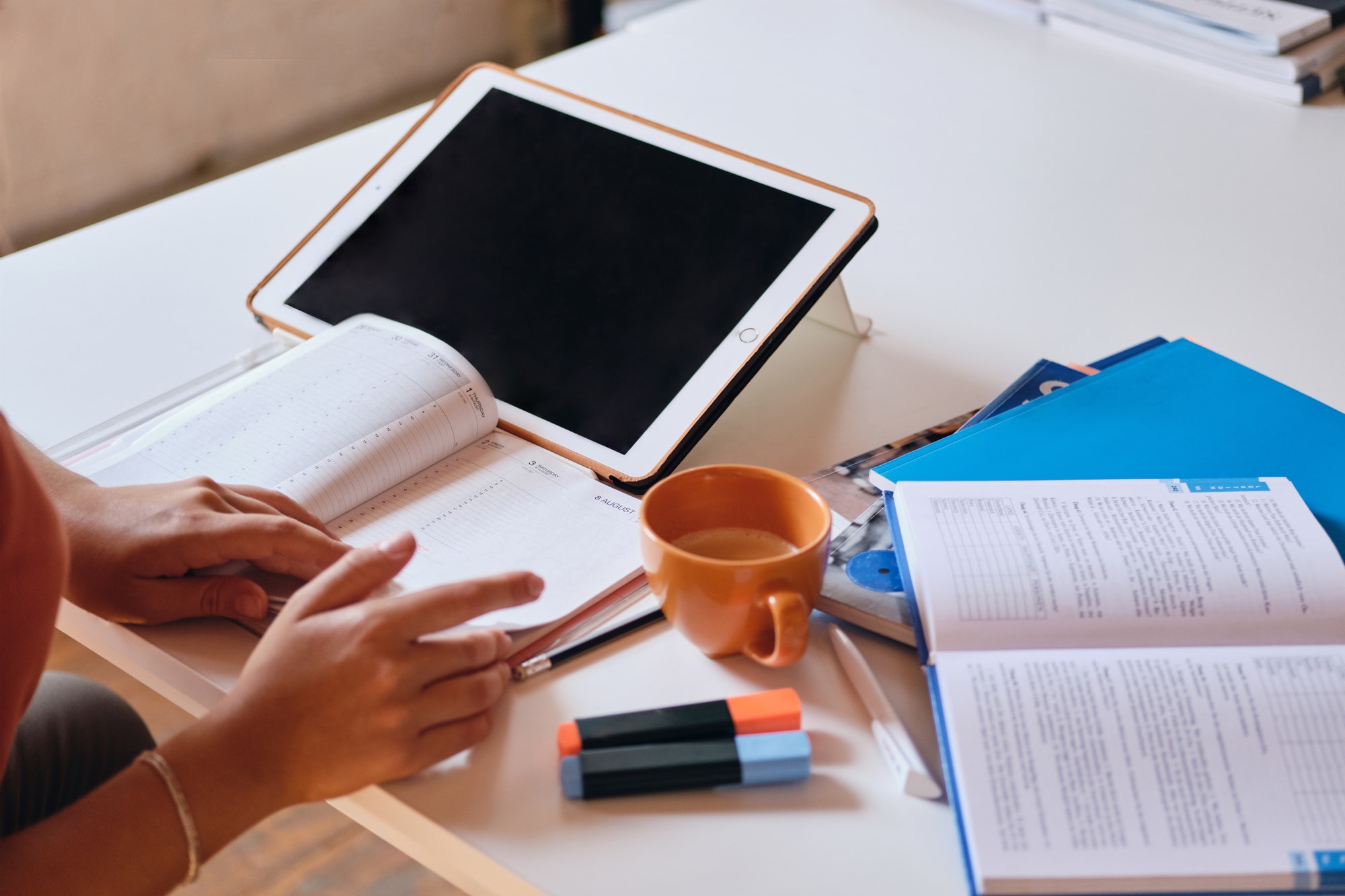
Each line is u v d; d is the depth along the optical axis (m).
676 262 0.89
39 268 1.08
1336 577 0.60
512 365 0.87
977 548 0.62
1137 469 0.72
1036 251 1.13
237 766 0.55
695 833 0.54
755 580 0.59
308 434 0.77
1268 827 0.50
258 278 1.07
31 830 0.53
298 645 0.56
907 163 1.29
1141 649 0.57
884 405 0.91
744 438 0.86
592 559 0.71
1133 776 0.51
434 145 1.01
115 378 0.92
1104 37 1.61
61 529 0.52
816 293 0.84
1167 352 0.84
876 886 0.52
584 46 1.57
